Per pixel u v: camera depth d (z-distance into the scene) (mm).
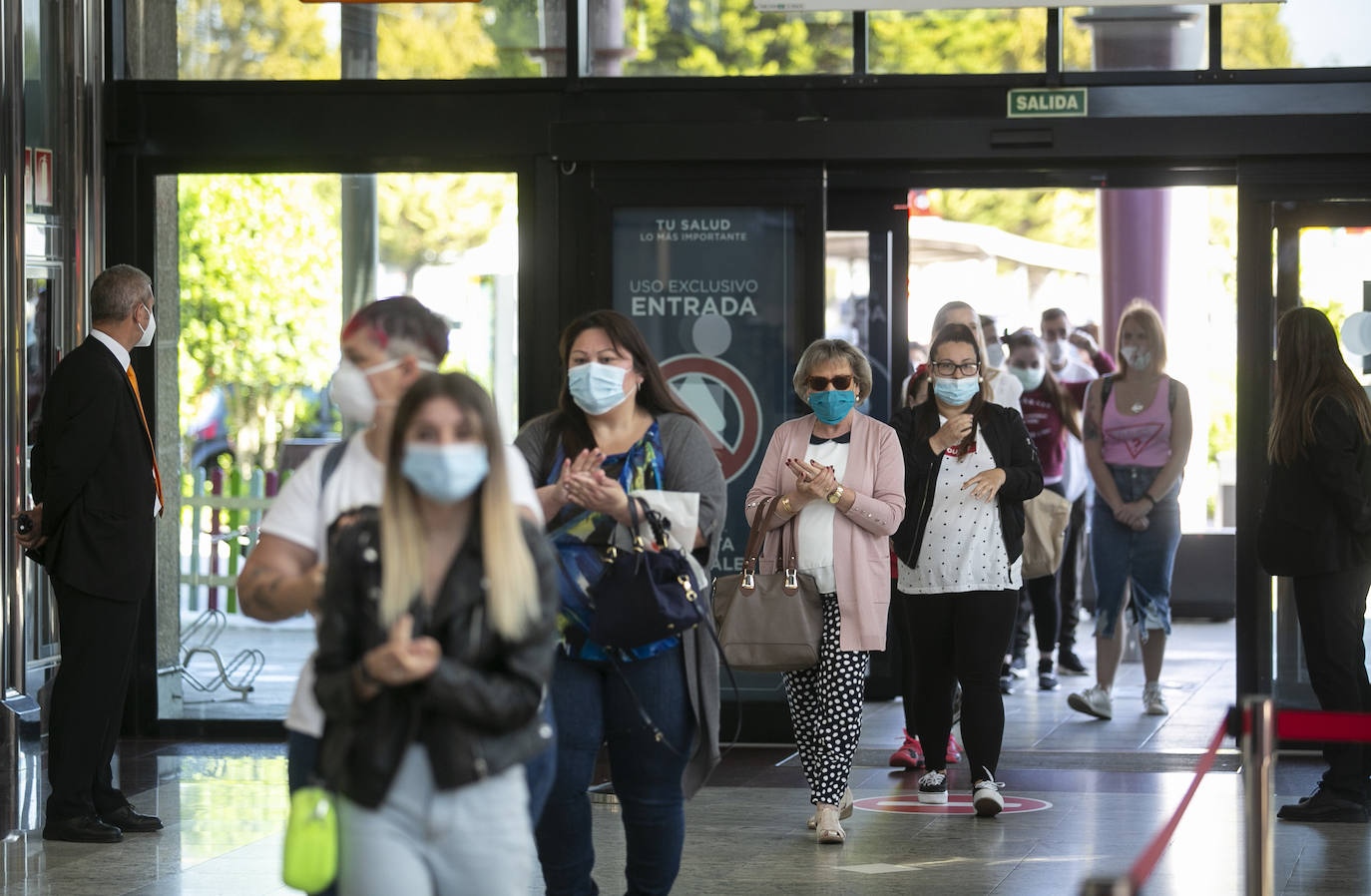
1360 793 17016
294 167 21312
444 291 24016
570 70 20844
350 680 7789
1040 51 20500
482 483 8023
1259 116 20141
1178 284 36188
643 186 20875
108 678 16000
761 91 20750
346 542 8023
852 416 16422
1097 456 23438
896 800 18094
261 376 25281
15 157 19172
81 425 15594
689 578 11047
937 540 16906
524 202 20984
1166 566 23391
